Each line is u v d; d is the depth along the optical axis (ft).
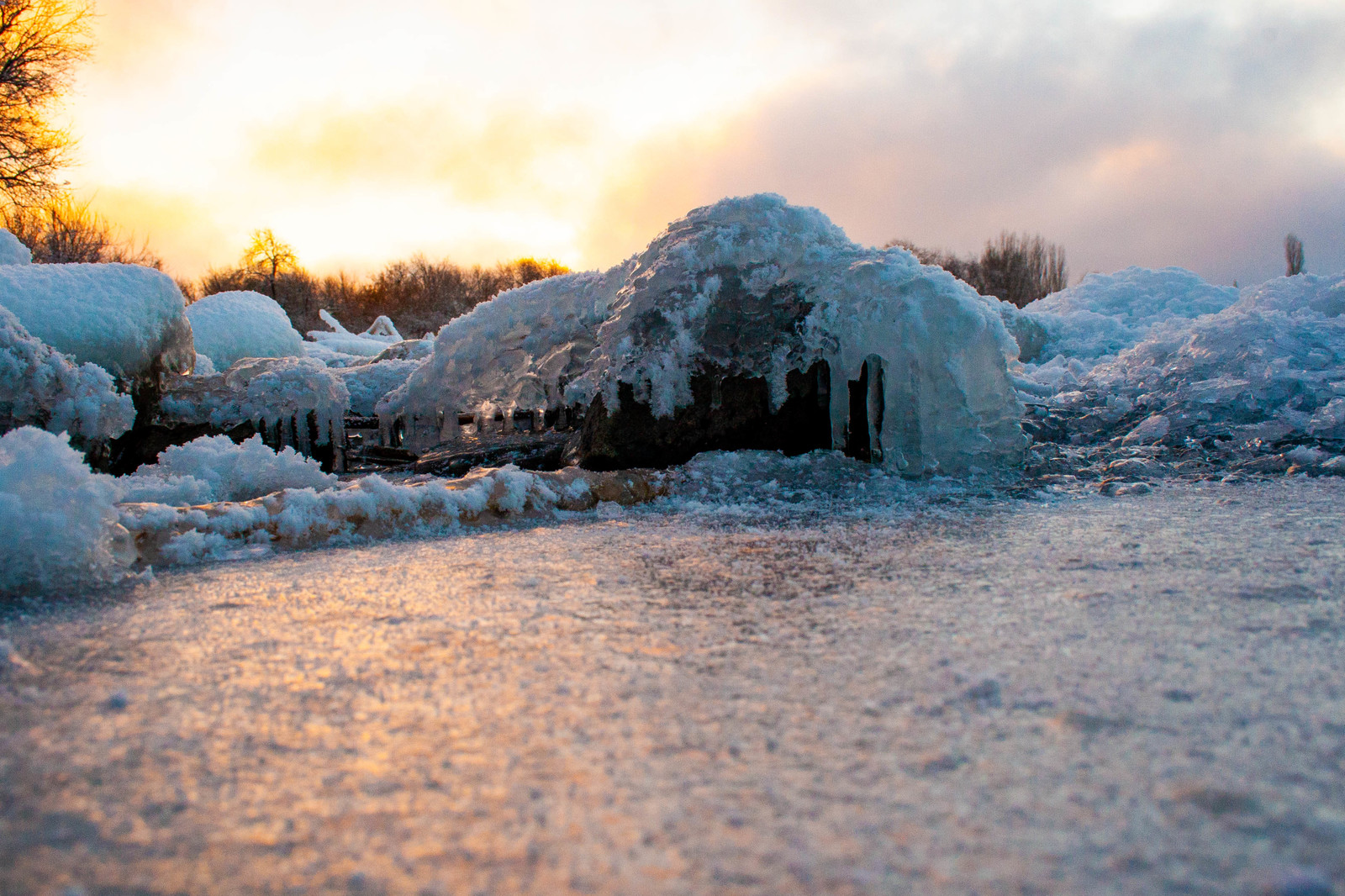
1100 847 2.64
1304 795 2.92
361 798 3.02
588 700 3.91
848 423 11.80
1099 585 5.95
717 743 3.43
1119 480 11.46
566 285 14.43
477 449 13.87
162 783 3.13
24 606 5.75
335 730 3.60
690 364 11.89
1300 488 10.52
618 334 12.00
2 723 3.71
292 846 2.71
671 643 4.78
